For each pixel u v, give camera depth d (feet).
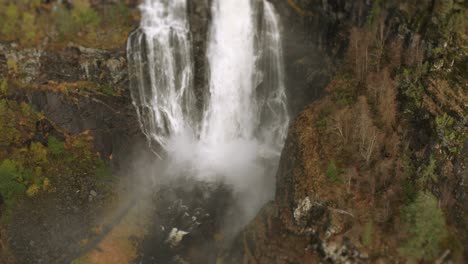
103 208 174.50
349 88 172.96
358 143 154.20
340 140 157.99
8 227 159.74
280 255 146.92
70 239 164.76
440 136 149.28
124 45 178.19
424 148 148.97
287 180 159.22
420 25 163.32
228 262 159.84
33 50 170.50
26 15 169.89
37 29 171.12
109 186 179.01
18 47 169.58
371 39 174.70
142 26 182.09
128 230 172.45
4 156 167.73
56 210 167.73
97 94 179.52
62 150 175.32
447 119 150.00
